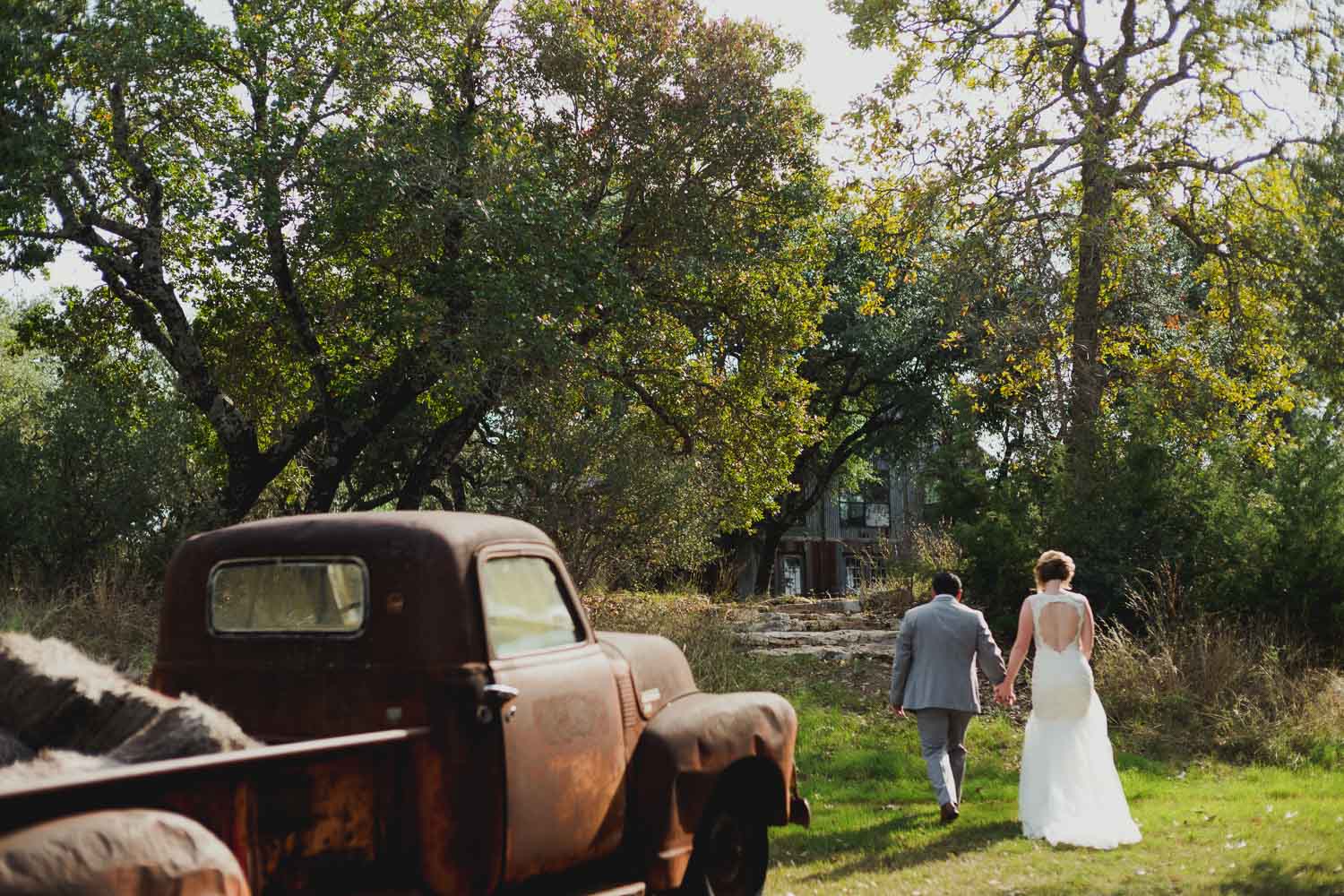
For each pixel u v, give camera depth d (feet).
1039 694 25.96
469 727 14.14
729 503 81.15
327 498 66.54
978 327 69.36
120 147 59.41
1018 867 23.12
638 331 69.05
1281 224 61.62
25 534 42.93
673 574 65.51
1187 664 41.70
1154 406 55.26
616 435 55.06
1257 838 25.36
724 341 81.20
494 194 57.82
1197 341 69.46
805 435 83.25
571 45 64.08
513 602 15.56
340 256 64.03
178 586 16.24
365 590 14.88
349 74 60.95
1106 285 72.84
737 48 69.41
